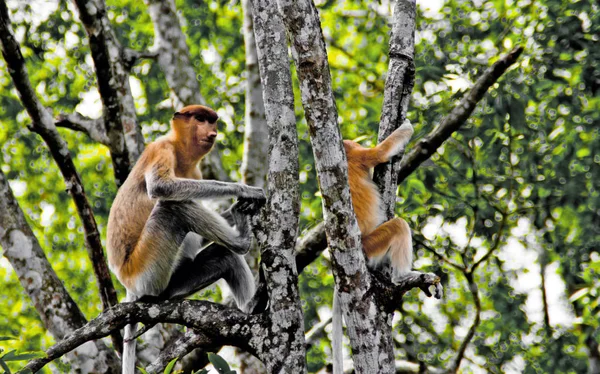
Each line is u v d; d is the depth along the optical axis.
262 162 12.91
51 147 9.21
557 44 13.80
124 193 9.16
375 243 8.61
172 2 13.82
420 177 12.73
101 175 18.81
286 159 7.24
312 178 15.77
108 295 9.48
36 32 17.80
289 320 7.06
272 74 7.40
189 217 8.70
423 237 12.37
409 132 8.47
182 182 8.77
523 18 14.61
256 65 13.32
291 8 6.52
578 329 13.57
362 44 18.80
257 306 7.65
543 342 14.66
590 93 14.30
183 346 7.34
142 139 12.00
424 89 13.72
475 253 13.54
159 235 8.70
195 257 8.94
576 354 13.93
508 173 14.08
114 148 10.35
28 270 10.64
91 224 9.40
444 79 12.48
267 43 7.46
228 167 18.30
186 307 7.27
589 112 14.18
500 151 13.45
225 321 7.18
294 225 7.20
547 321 14.91
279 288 7.10
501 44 14.48
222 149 18.41
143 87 18.73
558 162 13.99
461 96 12.02
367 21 18.80
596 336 12.19
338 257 6.68
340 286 6.73
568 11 13.87
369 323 6.68
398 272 8.54
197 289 8.90
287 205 7.17
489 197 13.70
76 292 18.55
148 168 9.09
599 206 13.84
